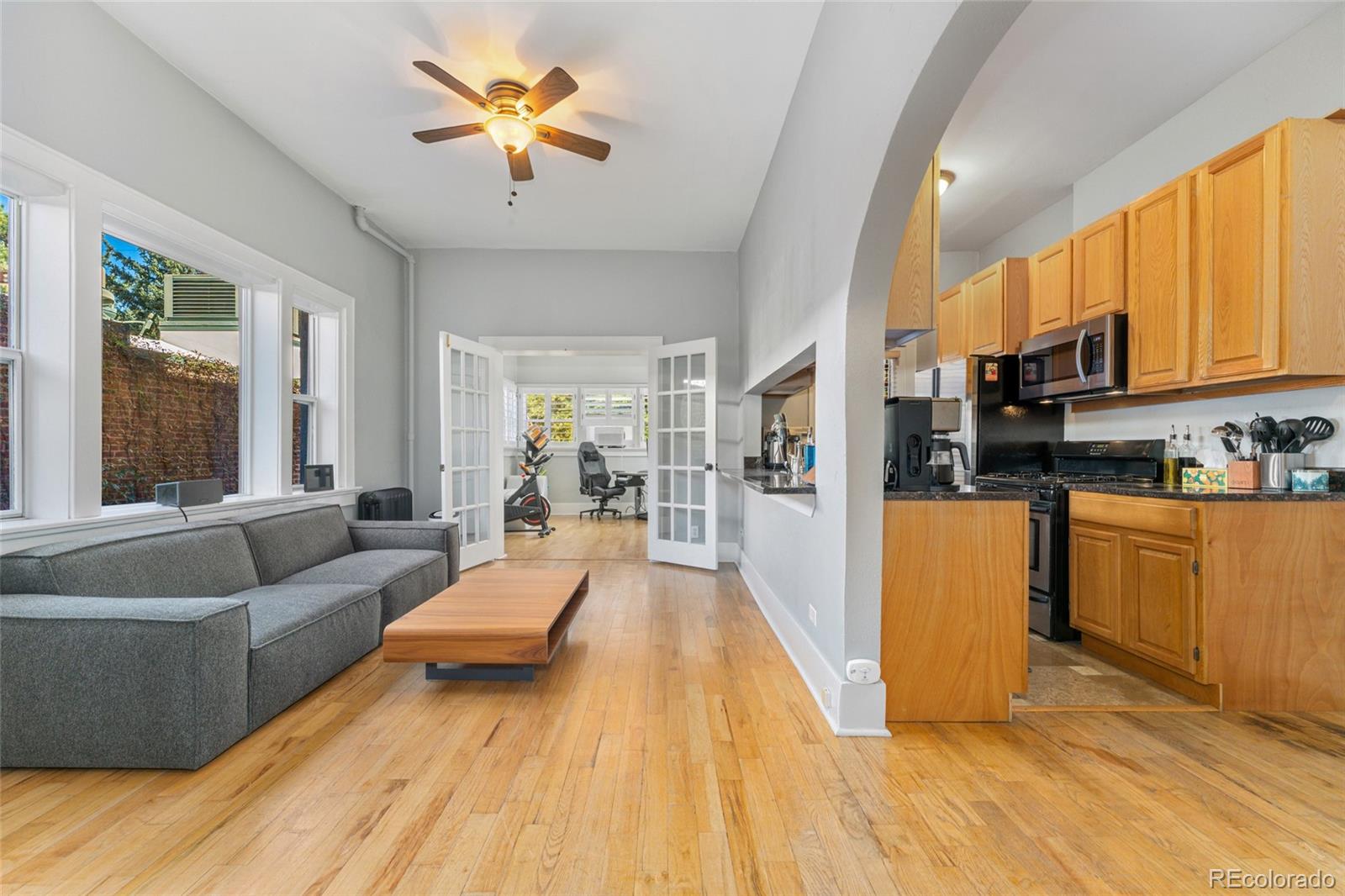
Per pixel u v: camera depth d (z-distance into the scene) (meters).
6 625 1.72
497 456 5.21
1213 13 2.26
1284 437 2.33
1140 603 2.48
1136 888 1.27
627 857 1.38
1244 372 2.26
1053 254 3.34
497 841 1.43
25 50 2.05
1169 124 2.97
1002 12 1.20
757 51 2.58
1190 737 1.97
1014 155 3.32
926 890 1.27
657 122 3.14
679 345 4.98
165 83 2.64
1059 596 2.99
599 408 8.91
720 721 2.09
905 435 2.28
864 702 2.00
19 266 2.18
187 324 3.01
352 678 2.49
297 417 3.92
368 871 1.33
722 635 3.08
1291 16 2.27
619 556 5.43
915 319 2.25
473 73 2.74
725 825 1.50
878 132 1.68
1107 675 2.54
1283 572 2.18
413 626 2.36
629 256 5.20
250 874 1.31
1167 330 2.60
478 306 5.17
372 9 2.34
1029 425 3.75
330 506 3.50
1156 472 3.00
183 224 2.72
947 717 2.09
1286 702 2.19
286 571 2.95
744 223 4.57
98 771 1.74
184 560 2.37
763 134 3.26
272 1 2.29
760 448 5.05
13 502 2.17
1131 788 1.67
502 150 3.45
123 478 2.65
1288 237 2.09
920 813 1.55
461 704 2.23
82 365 2.25
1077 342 3.08
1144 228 2.73
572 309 5.19
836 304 2.13
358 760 1.81
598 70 2.71
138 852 1.38
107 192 2.35
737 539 5.05
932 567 2.09
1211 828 1.48
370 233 4.41
